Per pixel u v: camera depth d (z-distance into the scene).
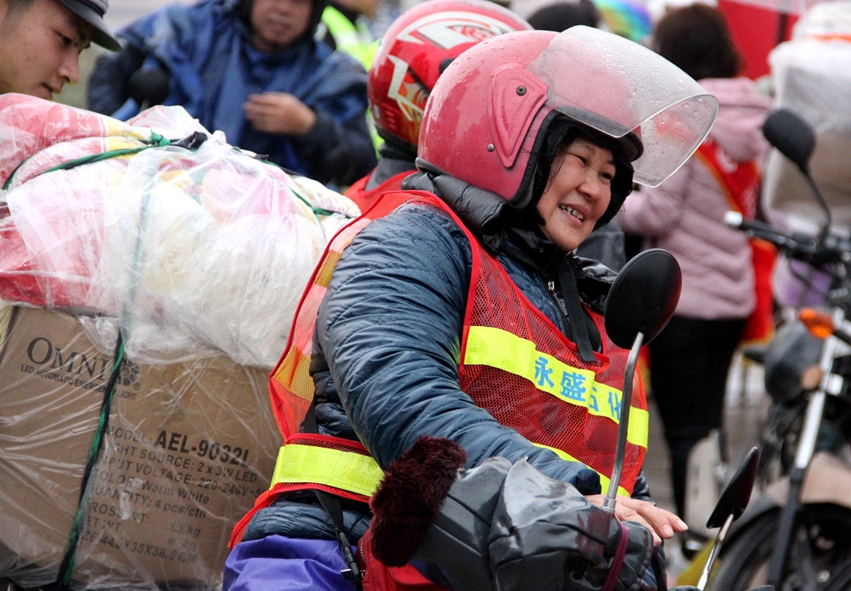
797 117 9.27
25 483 5.15
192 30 9.70
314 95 9.94
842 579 8.36
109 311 5.19
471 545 3.88
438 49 7.31
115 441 5.21
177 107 6.33
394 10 16.98
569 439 4.82
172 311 5.22
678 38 12.48
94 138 5.59
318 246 5.57
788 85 11.03
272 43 9.79
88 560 5.23
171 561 5.32
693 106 5.65
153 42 9.60
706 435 12.25
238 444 5.37
